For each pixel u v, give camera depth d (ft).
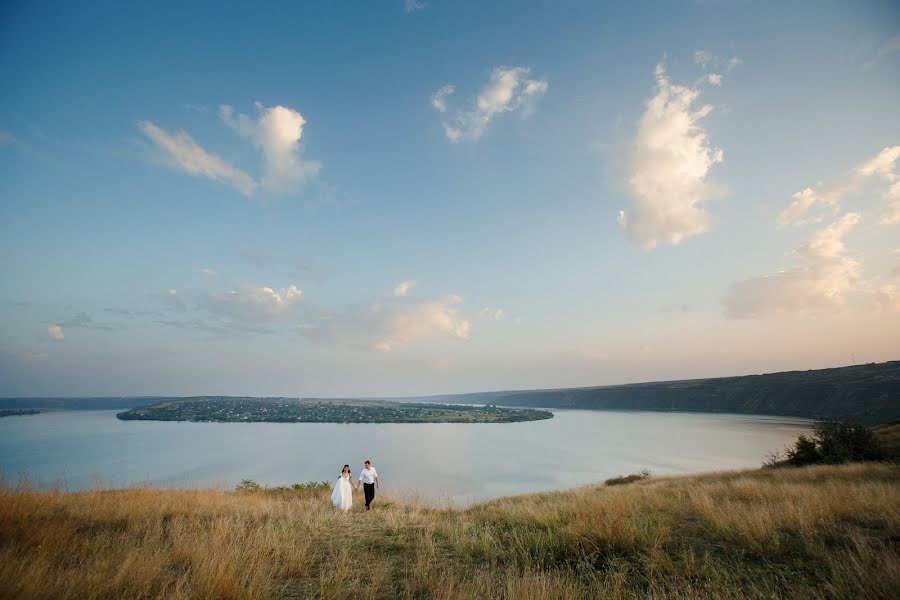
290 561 20.45
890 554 18.38
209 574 16.93
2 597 14.19
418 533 27.86
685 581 17.94
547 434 529.45
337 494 44.09
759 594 16.16
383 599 17.07
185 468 282.56
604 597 16.29
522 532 27.12
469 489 210.18
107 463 303.07
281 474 256.93
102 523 27.76
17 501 28.40
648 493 43.96
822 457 76.43
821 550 20.33
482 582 18.33
